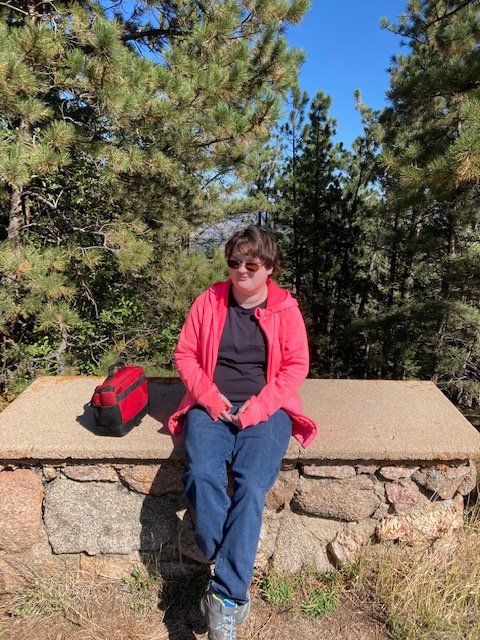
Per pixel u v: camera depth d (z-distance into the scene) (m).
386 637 1.85
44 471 1.99
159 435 2.03
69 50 3.81
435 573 2.01
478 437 2.06
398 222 11.31
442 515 2.08
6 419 2.14
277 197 12.01
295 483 2.04
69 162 3.78
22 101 3.55
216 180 7.16
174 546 2.06
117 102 3.71
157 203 6.08
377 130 10.15
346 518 2.08
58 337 5.41
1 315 4.46
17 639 1.81
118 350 5.86
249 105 4.90
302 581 2.06
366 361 11.66
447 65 4.72
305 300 12.23
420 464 2.03
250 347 1.89
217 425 1.81
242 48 4.57
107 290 6.25
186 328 1.95
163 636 1.84
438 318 8.14
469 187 6.09
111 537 2.05
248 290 1.83
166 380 2.63
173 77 4.09
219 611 1.60
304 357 1.88
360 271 13.00
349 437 2.03
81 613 1.91
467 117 3.46
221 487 1.70
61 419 2.15
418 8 7.73
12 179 3.33
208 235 8.36
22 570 2.04
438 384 9.36
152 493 2.01
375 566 2.08
